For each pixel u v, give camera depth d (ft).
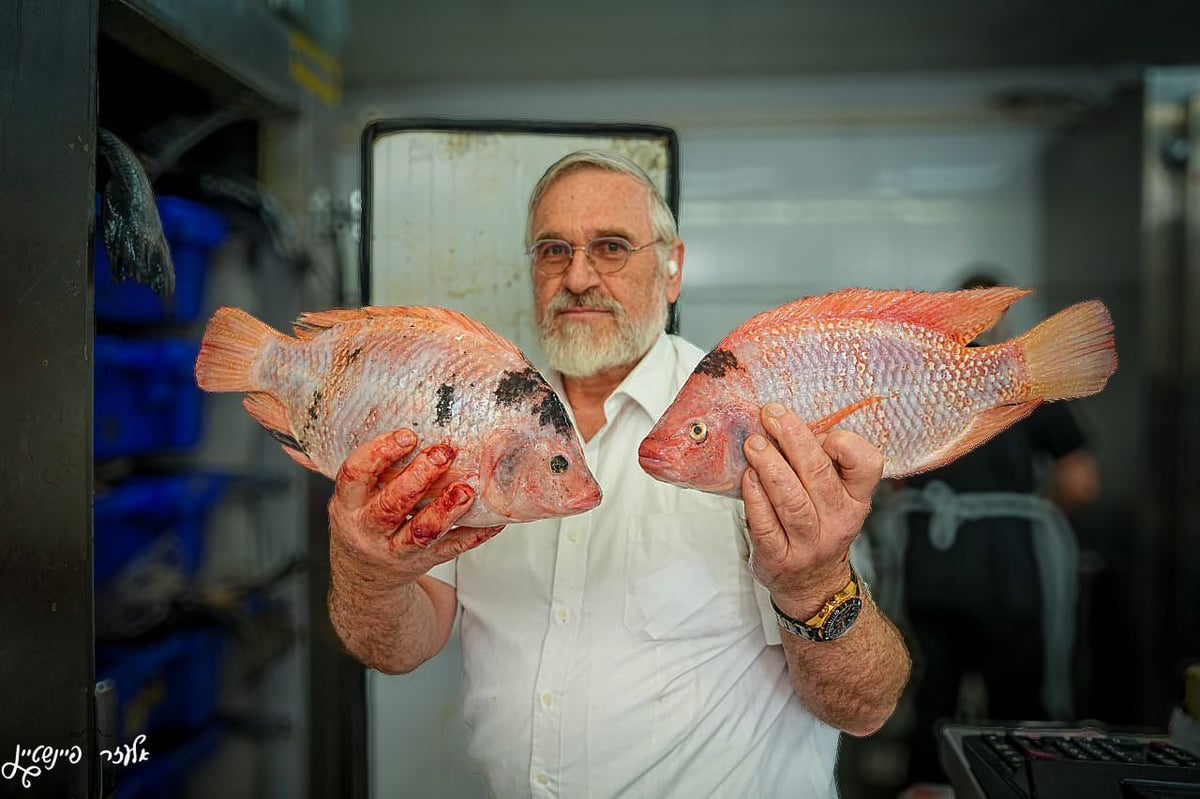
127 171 3.72
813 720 3.46
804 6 8.83
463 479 2.57
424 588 3.65
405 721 5.22
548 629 3.42
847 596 2.75
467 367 2.65
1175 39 9.69
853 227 10.61
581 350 3.48
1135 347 8.61
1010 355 2.71
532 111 11.14
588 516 3.49
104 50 4.42
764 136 10.75
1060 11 8.92
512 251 4.59
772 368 2.61
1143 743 3.66
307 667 6.05
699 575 3.32
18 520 2.97
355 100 11.18
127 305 5.24
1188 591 8.29
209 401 6.02
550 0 8.70
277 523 6.04
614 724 3.26
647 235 3.55
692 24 9.29
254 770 5.99
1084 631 8.96
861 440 2.49
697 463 2.58
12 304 2.95
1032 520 7.55
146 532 5.54
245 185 5.70
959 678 7.72
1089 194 9.54
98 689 3.29
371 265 4.53
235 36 4.83
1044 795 3.02
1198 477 8.30
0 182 2.90
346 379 2.73
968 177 10.55
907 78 10.72
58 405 3.08
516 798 3.38
